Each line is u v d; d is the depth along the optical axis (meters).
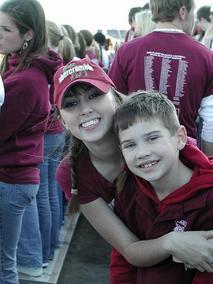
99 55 5.73
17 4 2.03
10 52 2.09
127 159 1.24
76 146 1.37
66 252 3.31
